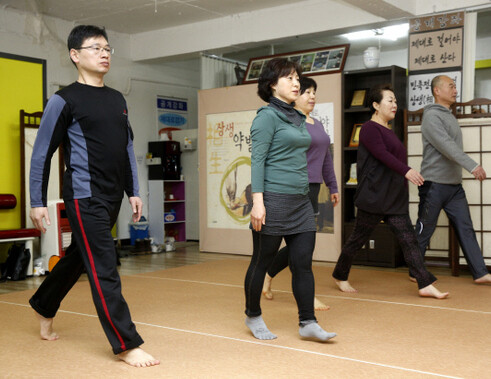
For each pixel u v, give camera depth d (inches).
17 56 224.1
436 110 163.8
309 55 242.5
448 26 217.5
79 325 119.3
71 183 92.1
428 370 85.7
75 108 91.4
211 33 286.8
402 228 146.3
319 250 232.1
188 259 245.6
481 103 195.3
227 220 261.1
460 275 188.4
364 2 205.2
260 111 99.9
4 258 222.5
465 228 167.2
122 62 314.7
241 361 91.3
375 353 95.3
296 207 100.3
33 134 224.4
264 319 121.6
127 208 319.0
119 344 89.7
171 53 303.0
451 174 164.6
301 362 90.4
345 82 226.8
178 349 99.0
